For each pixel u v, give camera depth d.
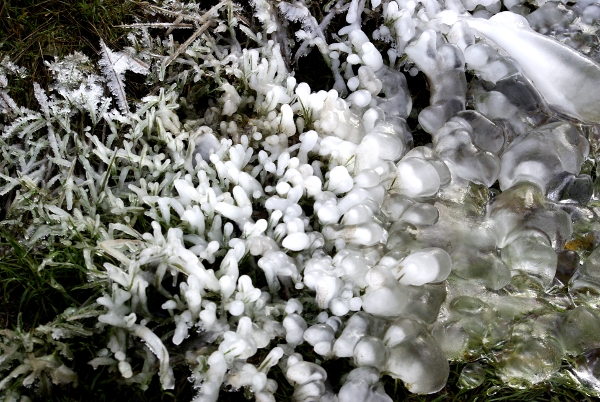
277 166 0.57
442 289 0.51
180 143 0.57
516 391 0.52
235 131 0.58
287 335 0.49
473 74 0.65
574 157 0.57
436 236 0.53
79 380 0.48
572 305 0.55
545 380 0.52
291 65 0.64
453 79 0.60
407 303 0.50
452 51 0.60
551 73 0.61
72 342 0.49
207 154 0.57
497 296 0.53
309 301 0.52
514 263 0.53
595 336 0.51
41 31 0.60
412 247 0.52
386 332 0.50
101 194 0.54
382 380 0.52
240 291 0.49
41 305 0.51
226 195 0.53
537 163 0.55
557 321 0.52
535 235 0.52
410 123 0.64
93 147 0.57
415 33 0.64
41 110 0.57
